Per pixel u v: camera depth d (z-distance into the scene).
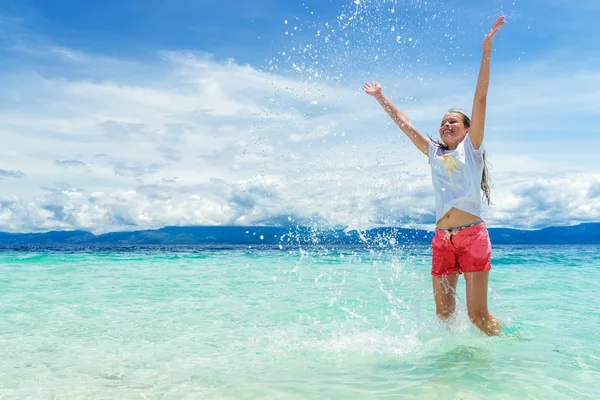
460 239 3.09
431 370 2.40
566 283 6.75
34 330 3.60
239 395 2.06
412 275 7.54
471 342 3.00
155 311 4.45
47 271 9.31
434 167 3.25
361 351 2.84
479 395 2.00
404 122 3.54
